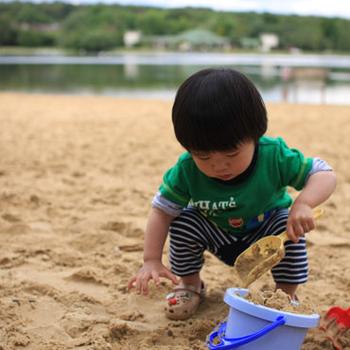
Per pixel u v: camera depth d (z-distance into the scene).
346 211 2.50
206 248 1.65
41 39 34.91
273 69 15.82
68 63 19.59
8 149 3.89
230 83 1.38
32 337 1.47
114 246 2.05
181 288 1.63
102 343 1.44
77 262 1.93
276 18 38.69
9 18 37.16
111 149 3.97
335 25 35.88
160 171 3.25
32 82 11.71
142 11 43.50
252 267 1.45
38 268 1.88
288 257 1.56
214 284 1.79
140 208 2.47
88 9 41.12
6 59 22.92
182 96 1.39
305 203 1.47
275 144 1.52
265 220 1.58
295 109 6.83
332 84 11.51
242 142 1.39
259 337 1.27
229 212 1.54
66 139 4.41
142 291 1.53
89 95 9.02
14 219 2.30
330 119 5.86
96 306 1.65
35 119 5.71
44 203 2.51
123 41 35.75
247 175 1.50
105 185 2.87
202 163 1.42
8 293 1.69
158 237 1.57
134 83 11.52
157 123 5.48
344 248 2.10
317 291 1.75
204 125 1.36
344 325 1.48
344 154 3.85
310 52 35.59
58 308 1.62
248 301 1.32
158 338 1.48
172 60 22.78
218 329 1.42
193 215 1.61
